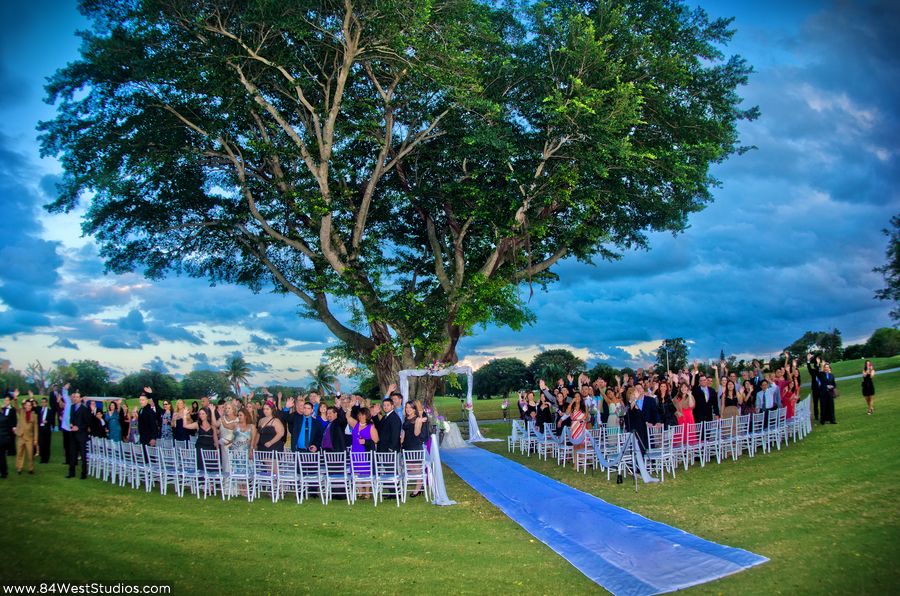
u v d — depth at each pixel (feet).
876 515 36.81
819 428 69.05
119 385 258.57
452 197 101.91
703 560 31.91
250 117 97.04
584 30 86.17
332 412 51.52
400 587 30.19
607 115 85.76
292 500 49.14
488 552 35.83
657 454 52.42
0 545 33.50
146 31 82.28
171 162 95.91
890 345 195.83
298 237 103.14
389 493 51.11
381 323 97.71
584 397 68.59
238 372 325.21
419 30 82.84
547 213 102.63
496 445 87.76
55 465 63.00
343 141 99.25
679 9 100.83
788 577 28.91
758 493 44.65
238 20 83.41
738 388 65.72
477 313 94.58
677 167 91.76
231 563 33.12
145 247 108.78
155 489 51.80
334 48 86.63
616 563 32.71
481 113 92.99
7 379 95.61
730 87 102.58
